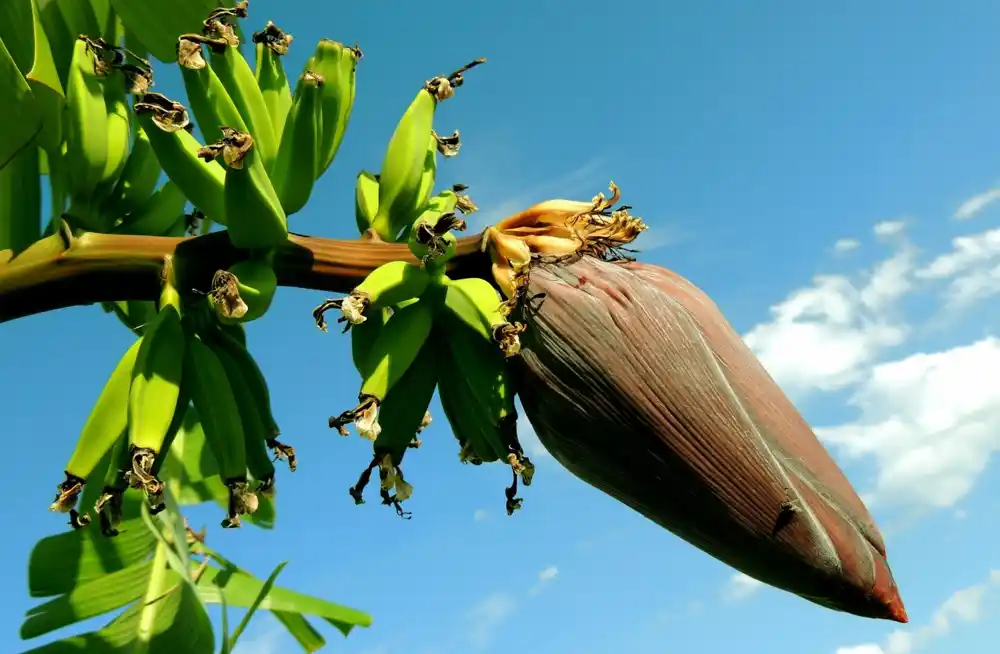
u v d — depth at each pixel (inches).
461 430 24.5
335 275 22.6
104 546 28.3
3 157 23.4
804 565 21.1
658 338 21.7
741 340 23.0
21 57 25.4
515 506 22.4
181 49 22.9
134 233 25.2
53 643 24.5
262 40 26.2
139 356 20.3
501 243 22.8
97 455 20.0
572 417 21.8
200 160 22.0
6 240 25.2
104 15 28.5
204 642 24.5
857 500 22.0
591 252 23.0
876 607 21.4
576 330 21.8
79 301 21.6
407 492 23.0
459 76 26.9
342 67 25.5
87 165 23.4
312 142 23.6
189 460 34.6
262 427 23.0
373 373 21.5
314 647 35.7
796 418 22.3
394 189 25.1
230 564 31.9
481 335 22.4
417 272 22.1
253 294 21.1
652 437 21.2
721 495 21.1
